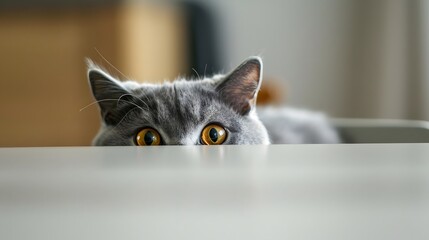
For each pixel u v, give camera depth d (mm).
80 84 1277
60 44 1286
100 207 106
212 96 392
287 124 533
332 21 1545
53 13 1289
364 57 1521
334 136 504
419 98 1397
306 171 134
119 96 393
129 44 1284
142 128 378
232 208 104
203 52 1322
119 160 151
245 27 1557
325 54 1558
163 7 1326
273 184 121
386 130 479
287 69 1569
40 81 1281
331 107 1564
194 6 1342
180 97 386
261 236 92
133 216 101
